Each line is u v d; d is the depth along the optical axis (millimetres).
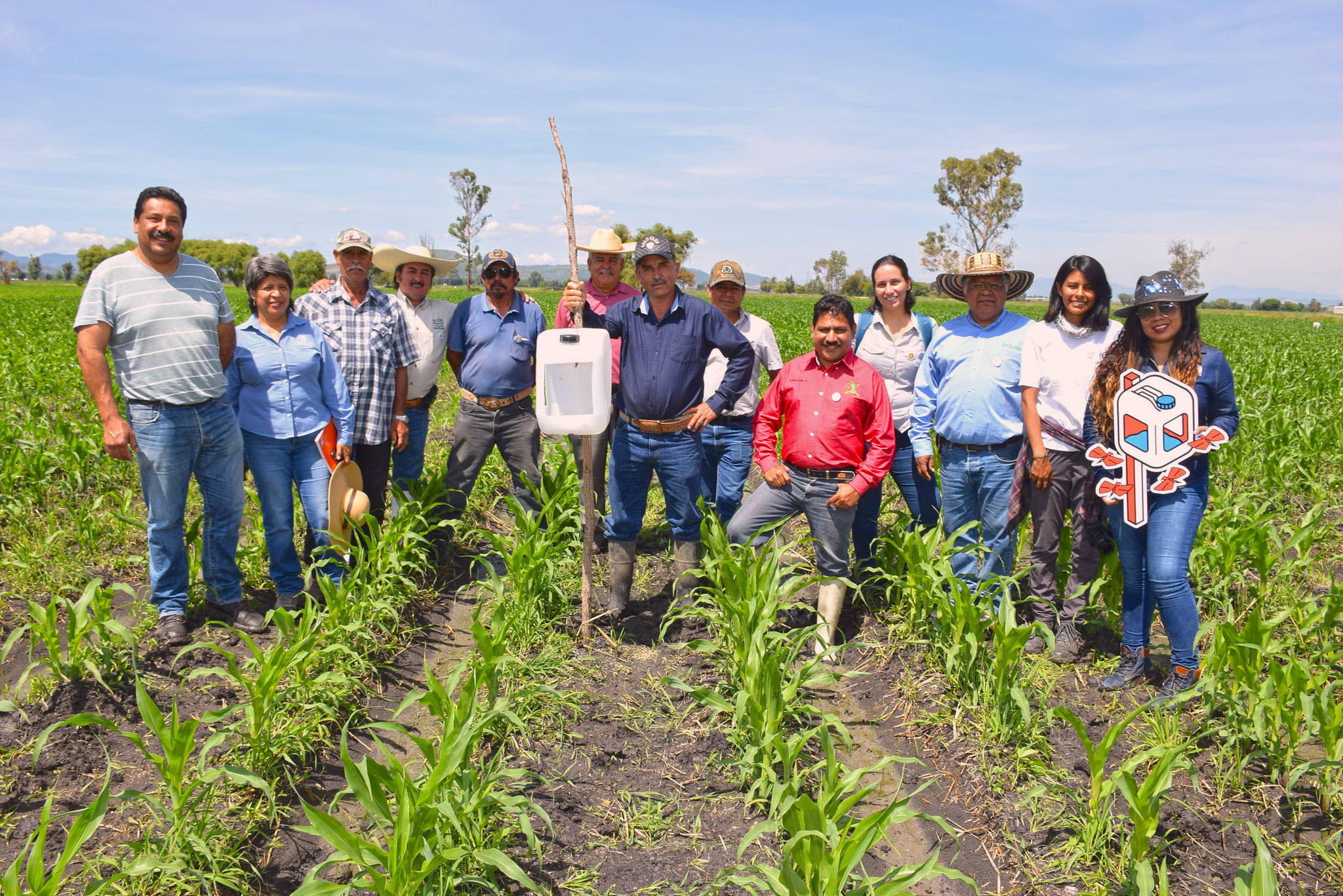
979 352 4566
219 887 2869
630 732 3947
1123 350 4070
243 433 4863
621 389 4828
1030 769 3541
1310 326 48406
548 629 4867
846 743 3625
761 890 2920
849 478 4617
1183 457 3840
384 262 5844
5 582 5027
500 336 5789
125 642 4219
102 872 2879
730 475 5656
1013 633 3617
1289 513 6773
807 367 4645
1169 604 3928
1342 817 3227
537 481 6051
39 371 11039
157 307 4246
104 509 6355
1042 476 4410
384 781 2625
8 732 3502
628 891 2938
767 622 3803
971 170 71188
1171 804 3258
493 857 2656
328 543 5121
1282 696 3352
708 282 5770
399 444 5785
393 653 4629
